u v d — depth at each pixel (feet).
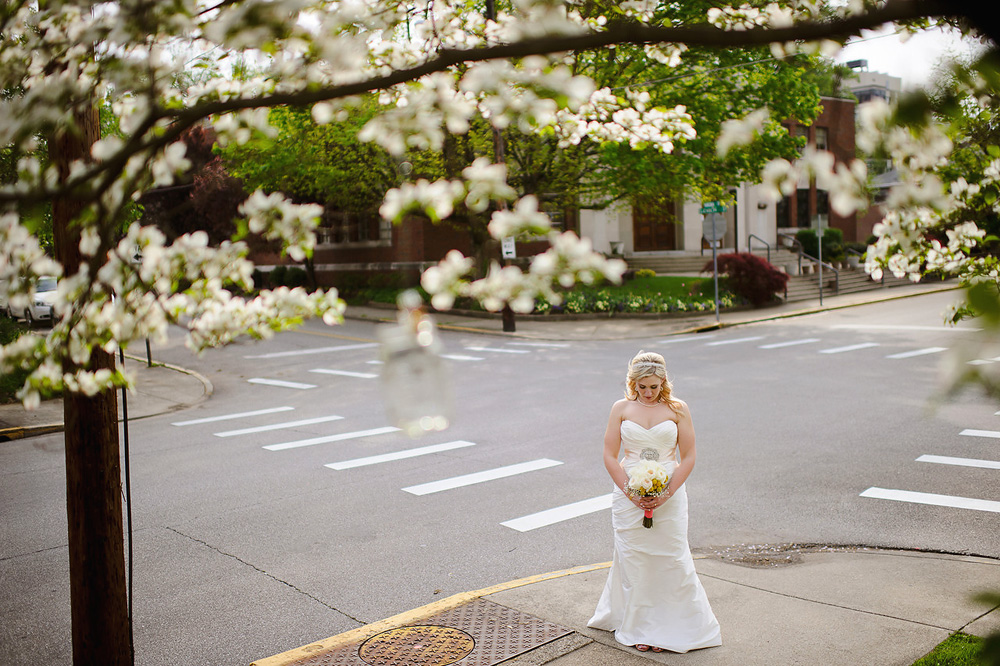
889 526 23.79
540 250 117.70
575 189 88.07
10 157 8.61
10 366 8.26
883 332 70.23
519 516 25.94
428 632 16.89
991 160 7.38
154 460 35.63
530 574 21.12
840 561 20.85
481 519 25.75
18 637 18.38
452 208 6.88
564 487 29.09
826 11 7.38
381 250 117.91
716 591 18.89
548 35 6.31
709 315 91.09
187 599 20.06
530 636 16.53
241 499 28.86
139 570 22.09
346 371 62.54
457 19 9.43
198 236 8.40
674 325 83.71
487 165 6.72
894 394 43.60
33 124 7.41
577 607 17.99
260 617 18.92
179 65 7.81
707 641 15.72
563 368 57.62
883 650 15.24
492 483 29.94
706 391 46.68
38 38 8.05
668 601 15.92
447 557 22.49
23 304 8.14
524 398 46.96
